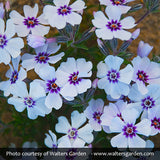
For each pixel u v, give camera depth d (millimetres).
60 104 209
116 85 212
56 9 214
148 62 214
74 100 217
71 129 217
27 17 222
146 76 216
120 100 216
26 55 218
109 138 250
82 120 218
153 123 214
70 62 211
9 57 213
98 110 224
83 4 217
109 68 212
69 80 209
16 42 211
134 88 213
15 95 211
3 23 211
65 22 211
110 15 214
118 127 210
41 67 214
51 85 210
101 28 211
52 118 242
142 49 216
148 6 232
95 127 220
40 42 211
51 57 218
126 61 225
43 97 210
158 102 214
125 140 210
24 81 218
